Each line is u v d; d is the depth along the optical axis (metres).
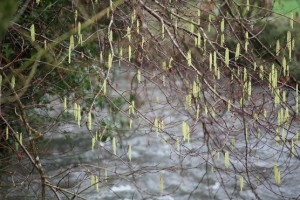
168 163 9.77
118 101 8.21
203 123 5.96
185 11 6.98
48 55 7.06
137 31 5.92
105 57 7.82
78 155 9.69
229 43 7.54
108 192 8.51
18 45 7.86
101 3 7.39
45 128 8.91
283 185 8.67
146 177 9.17
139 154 10.07
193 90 5.63
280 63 6.30
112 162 9.62
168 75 6.35
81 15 7.61
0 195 7.79
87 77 8.09
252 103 6.37
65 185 8.50
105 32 7.70
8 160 7.94
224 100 5.71
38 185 8.21
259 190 8.59
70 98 9.07
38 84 7.23
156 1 6.27
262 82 6.52
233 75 5.91
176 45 5.83
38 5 8.02
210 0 6.47
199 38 5.79
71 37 5.50
